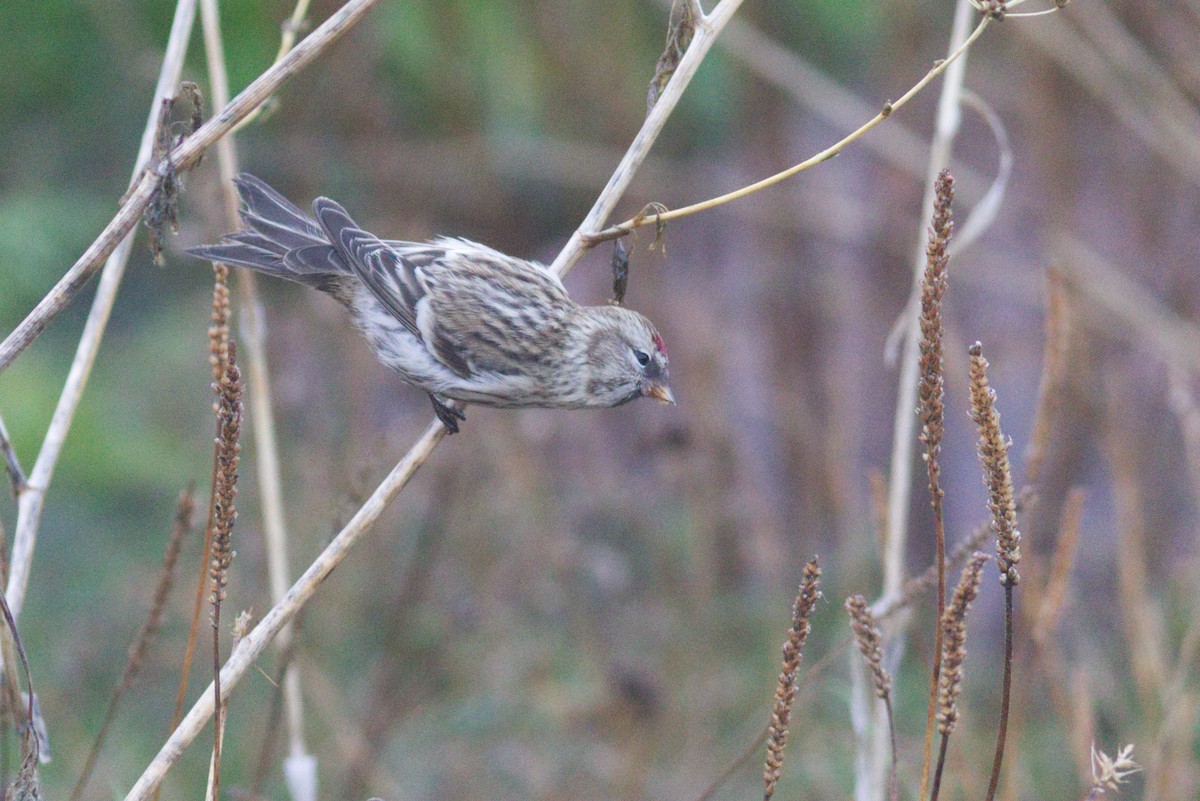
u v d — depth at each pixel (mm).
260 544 10781
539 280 7102
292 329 12141
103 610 10828
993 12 5277
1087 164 13805
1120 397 11727
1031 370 13562
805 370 13438
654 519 11531
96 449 11516
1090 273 12250
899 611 6480
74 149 12266
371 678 10203
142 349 12828
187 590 10781
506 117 13227
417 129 13281
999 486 4254
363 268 6746
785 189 13742
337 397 11812
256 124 12938
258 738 9812
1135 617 8406
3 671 5336
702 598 10938
